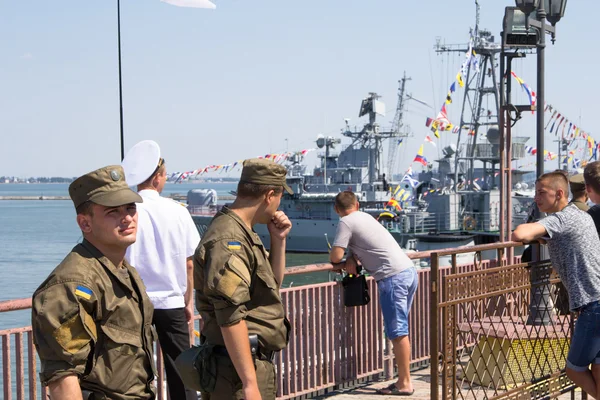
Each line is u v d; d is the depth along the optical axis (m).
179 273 5.09
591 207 5.40
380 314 7.41
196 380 3.79
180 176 51.22
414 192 64.62
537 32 9.59
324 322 6.84
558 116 38.19
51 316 2.94
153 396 3.32
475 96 53.56
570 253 5.14
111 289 3.12
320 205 60.69
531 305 5.83
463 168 60.69
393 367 7.64
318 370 6.79
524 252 6.85
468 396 6.06
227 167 51.16
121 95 9.41
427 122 37.50
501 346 5.66
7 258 71.62
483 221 52.28
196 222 67.25
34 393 4.70
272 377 3.84
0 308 4.38
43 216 179.12
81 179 3.15
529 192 50.66
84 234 3.20
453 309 5.13
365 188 62.31
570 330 6.03
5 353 4.61
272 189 3.86
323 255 59.97
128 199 3.14
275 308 3.85
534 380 5.74
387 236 6.73
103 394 3.08
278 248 4.10
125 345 3.12
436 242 51.78
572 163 48.75
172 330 5.08
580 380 5.26
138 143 5.18
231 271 3.62
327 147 64.75
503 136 10.98
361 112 63.97
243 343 3.62
